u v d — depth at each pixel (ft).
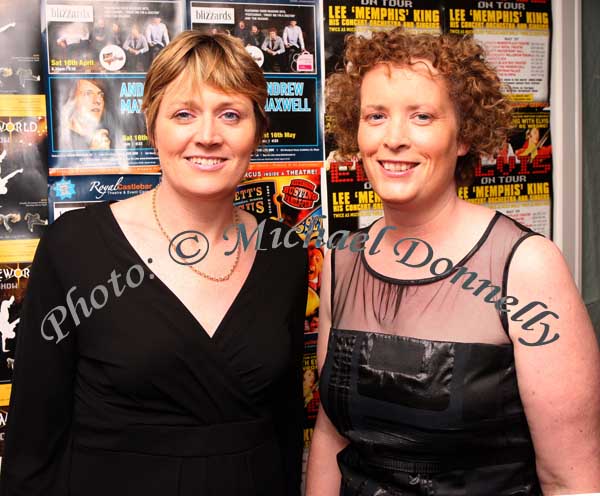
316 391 4.97
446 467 3.08
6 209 4.42
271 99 4.76
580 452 2.93
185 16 4.58
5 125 4.38
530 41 5.24
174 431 3.24
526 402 2.96
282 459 3.77
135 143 4.57
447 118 3.05
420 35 3.12
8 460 3.42
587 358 2.92
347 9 4.85
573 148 5.40
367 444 3.22
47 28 4.39
